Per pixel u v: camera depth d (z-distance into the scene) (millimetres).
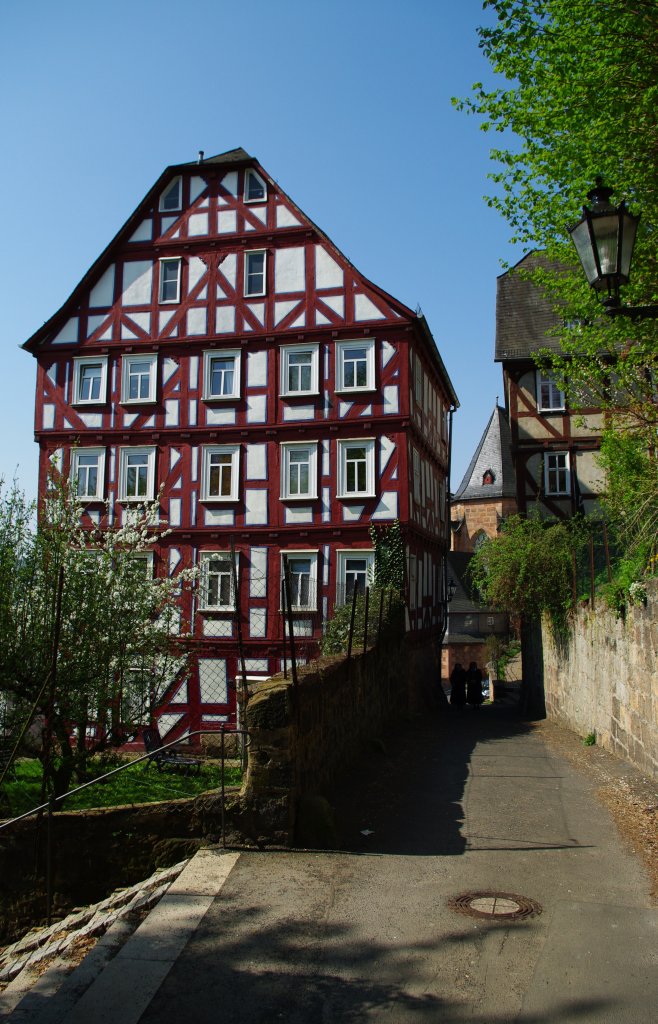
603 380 13125
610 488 12844
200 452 23828
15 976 5879
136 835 7566
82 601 11766
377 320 22938
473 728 18078
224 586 22984
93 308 25078
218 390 24031
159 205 24984
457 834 7863
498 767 11750
